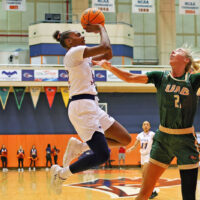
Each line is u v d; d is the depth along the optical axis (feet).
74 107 15.75
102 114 17.12
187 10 84.12
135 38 110.73
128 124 90.48
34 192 41.04
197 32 113.80
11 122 87.25
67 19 98.32
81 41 16.88
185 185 15.92
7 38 104.68
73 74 15.89
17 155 83.20
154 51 111.14
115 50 94.63
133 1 81.51
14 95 87.81
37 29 92.94
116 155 87.25
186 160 15.84
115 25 95.45
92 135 15.25
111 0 78.64
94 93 16.08
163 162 16.60
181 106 15.83
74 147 17.29
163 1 103.81
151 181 16.81
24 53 96.27
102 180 54.29
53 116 88.89
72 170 15.40
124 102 91.09
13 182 54.29
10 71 80.89
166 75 16.53
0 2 105.60
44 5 107.04
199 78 15.85
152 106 91.81
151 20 112.06
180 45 112.37
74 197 36.45
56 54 92.43
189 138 15.96
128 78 16.47
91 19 16.57
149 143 39.29
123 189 42.52
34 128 88.02
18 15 106.01
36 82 81.51
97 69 83.71
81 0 97.91
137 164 87.66
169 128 16.17
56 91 87.40
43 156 86.58
